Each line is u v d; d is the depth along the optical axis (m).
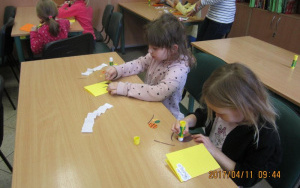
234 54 1.87
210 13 2.68
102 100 1.17
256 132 0.86
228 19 2.65
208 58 1.55
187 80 1.66
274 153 0.89
